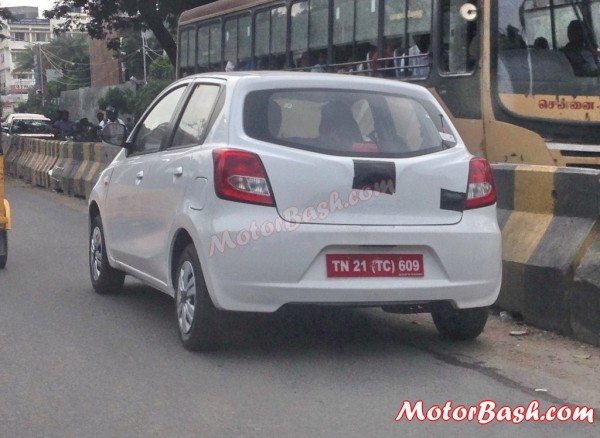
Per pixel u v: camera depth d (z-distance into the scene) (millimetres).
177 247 6891
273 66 15375
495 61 11219
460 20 11555
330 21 13758
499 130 11219
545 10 11414
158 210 7141
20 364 6566
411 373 6348
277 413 5512
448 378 6242
